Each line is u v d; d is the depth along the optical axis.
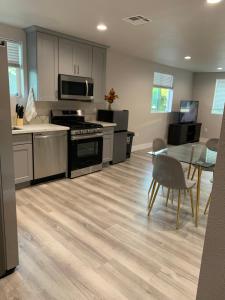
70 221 2.70
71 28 3.48
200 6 2.47
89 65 4.36
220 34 3.45
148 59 5.95
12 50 3.66
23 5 2.65
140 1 2.40
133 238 2.45
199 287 0.66
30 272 1.91
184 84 7.92
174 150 3.41
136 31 3.48
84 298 1.69
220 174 0.58
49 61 3.74
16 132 3.23
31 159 3.52
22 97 3.87
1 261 1.81
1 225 1.76
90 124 4.35
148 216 2.92
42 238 2.35
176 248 2.32
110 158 4.95
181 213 3.04
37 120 4.12
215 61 5.71
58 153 3.86
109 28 3.41
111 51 5.10
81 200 3.26
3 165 1.69
